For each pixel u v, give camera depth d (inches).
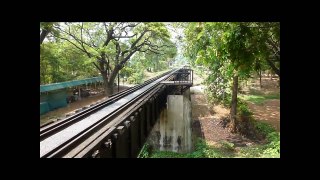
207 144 714.8
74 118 319.3
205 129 833.5
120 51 1063.6
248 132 760.3
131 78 1900.8
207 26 209.5
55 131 267.6
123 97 553.3
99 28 1000.9
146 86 812.0
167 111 773.3
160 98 684.7
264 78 2066.9
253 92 1496.1
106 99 490.9
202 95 1386.6
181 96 779.4
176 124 756.0
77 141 217.0
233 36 186.1
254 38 195.5
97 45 1043.3
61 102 1125.1
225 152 639.8
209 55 224.8
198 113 1009.5
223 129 820.6
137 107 382.9
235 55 192.7
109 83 1061.1
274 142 616.1
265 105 1128.8
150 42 1177.4
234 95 793.6
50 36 1123.9
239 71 207.0
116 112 341.4
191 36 612.4
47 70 1237.7
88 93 1427.2
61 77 1314.0
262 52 197.8
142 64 2204.7
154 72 2989.7
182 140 736.3
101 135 235.1
